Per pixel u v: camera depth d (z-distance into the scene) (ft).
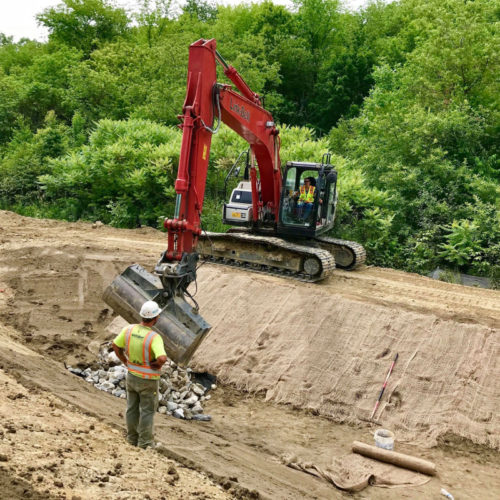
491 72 75.41
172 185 68.13
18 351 29.53
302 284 41.91
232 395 32.68
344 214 60.13
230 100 31.30
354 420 30.25
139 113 90.43
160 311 21.67
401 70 86.28
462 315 36.58
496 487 24.91
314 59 128.67
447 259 55.98
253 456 25.05
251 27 131.13
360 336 34.71
